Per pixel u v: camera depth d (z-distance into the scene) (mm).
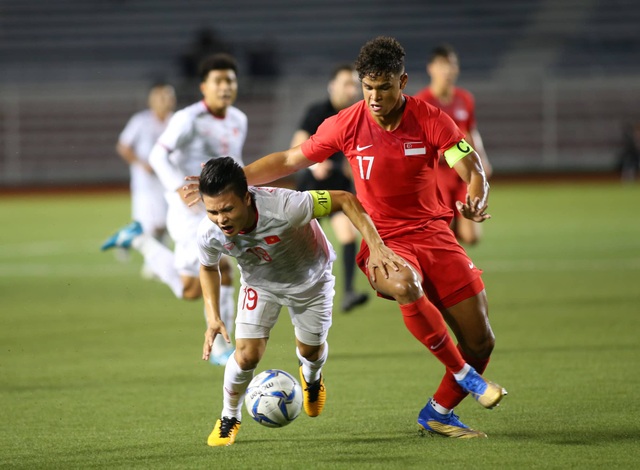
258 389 17484
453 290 17719
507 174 100625
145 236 28891
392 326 30625
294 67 108562
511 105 100812
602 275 40406
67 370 24547
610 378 22141
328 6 115812
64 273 44750
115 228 63594
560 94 99938
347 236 32812
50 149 101375
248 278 17453
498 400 16328
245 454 16625
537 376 22531
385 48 16609
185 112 25859
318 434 18047
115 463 16203
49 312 34094
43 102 101500
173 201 25875
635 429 17656
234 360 17344
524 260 45812
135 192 46438
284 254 16906
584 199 78312
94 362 25562
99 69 110188
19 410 20359
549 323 29859
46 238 58875
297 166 18422
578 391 20938
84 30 114875
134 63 110938
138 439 17875
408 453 16422
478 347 17984
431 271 17812
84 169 101312
